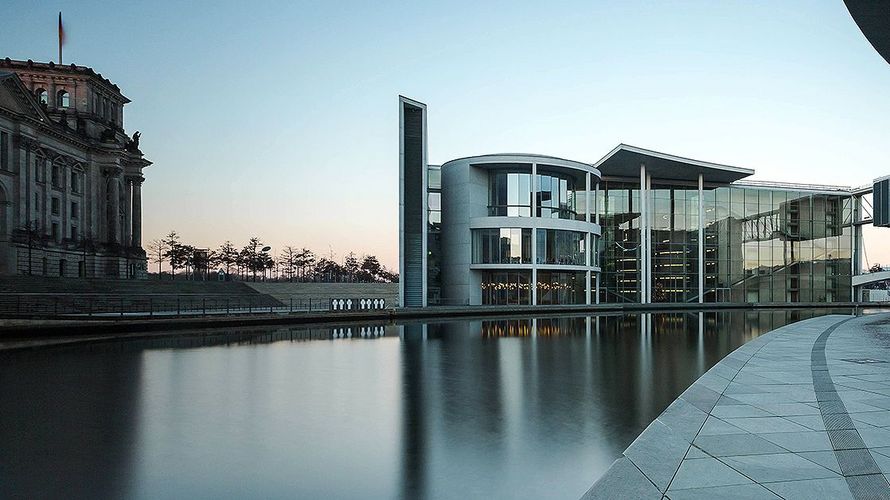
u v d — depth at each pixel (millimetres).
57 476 7223
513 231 53688
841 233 72000
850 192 71375
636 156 56969
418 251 49781
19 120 65375
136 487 6848
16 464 7672
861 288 73750
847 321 30125
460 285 54719
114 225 80812
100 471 7402
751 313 49406
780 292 69000
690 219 66688
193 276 118938
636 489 5484
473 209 54594
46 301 36906
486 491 6699
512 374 14859
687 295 65812
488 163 54156
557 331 29078
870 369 12680
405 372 15289
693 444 6926
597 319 40000
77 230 76875
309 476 7227
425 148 50562
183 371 15625
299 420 10031
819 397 9602
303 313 34969
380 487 6840
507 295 54469
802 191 70562
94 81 83750
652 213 66250
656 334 27031
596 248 61094
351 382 13758
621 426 9484
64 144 74500
